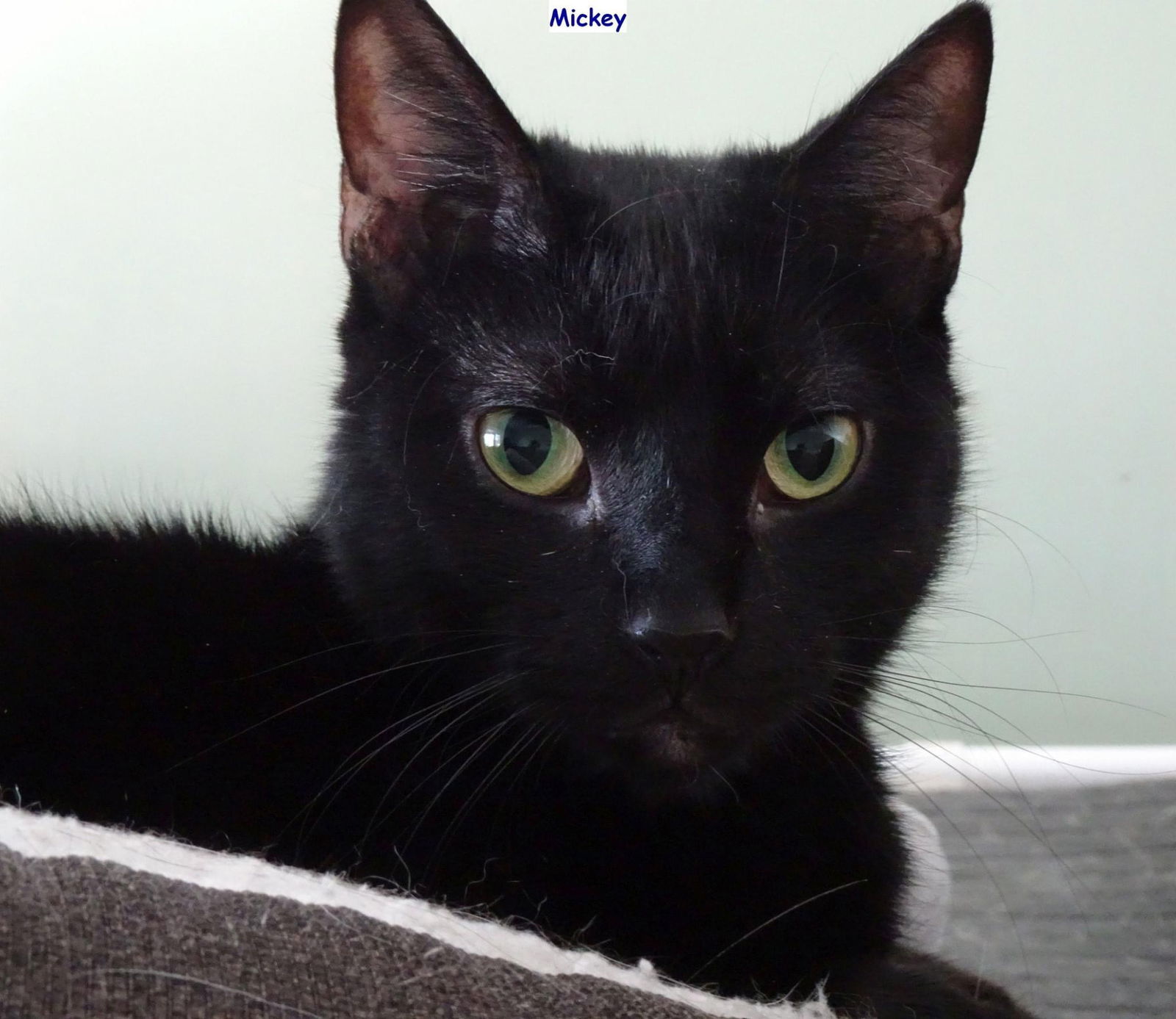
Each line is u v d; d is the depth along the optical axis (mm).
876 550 416
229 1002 340
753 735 405
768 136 604
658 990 376
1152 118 680
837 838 430
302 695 421
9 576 431
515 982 361
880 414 415
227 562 442
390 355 417
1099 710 741
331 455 435
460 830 414
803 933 421
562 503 402
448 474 406
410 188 423
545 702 404
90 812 407
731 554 393
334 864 409
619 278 405
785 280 410
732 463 398
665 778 408
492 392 403
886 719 510
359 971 352
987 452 673
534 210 413
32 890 345
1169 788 699
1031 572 681
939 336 436
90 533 448
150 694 419
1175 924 586
